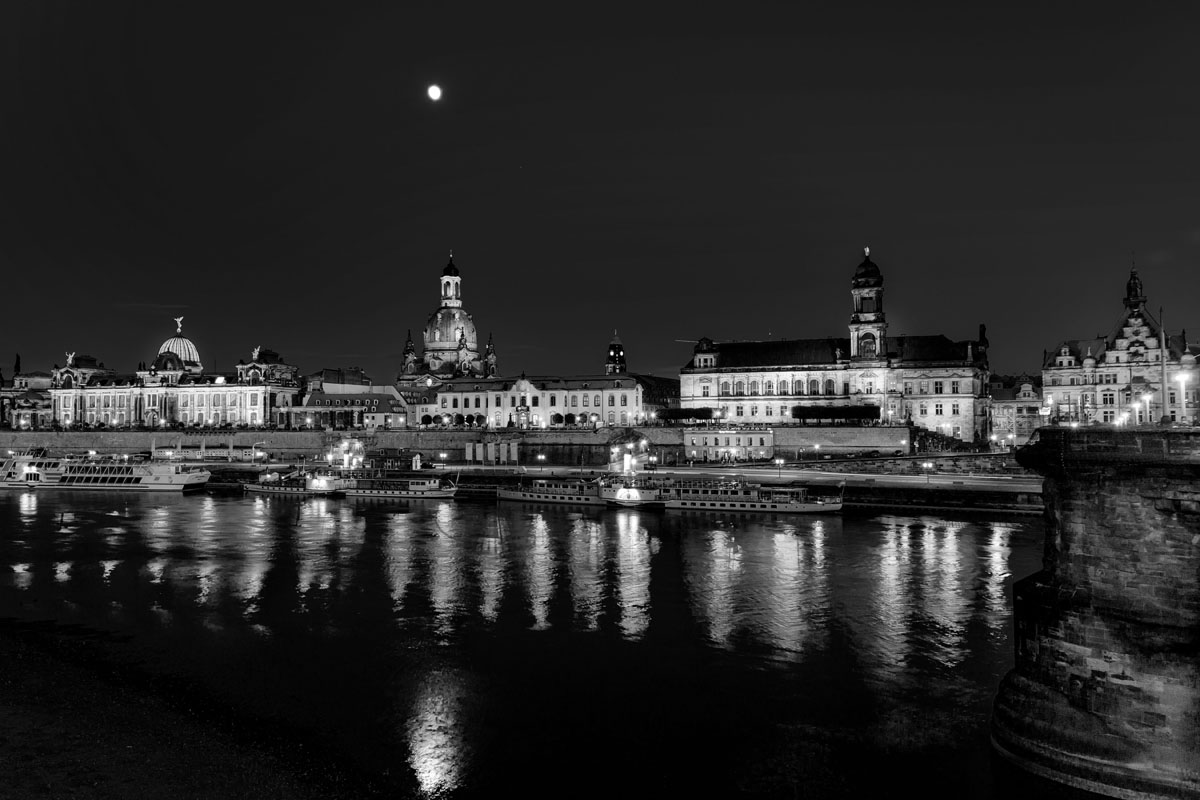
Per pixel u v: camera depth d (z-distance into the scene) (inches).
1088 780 1193.4
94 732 1493.6
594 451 6456.7
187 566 2878.9
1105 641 1200.2
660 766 1374.3
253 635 2054.6
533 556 3024.1
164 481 5556.1
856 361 6574.8
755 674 1759.4
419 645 1969.7
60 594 2468.0
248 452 7490.2
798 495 4101.9
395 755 1413.6
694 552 3061.0
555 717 1558.8
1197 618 1161.4
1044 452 1268.5
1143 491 1178.0
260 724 1534.2
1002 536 3292.3
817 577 2603.3
